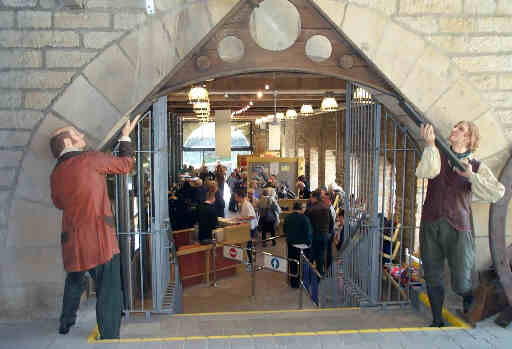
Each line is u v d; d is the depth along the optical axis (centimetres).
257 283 700
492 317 306
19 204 305
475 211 332
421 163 288
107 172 262
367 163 411
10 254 307
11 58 299
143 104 312
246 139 2769
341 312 384
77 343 266
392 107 372
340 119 1227
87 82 303
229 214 1371
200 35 304
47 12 298
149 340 267
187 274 681
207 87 852
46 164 305
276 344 264
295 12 367
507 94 335
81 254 250
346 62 325
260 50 317
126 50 304
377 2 318
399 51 324
